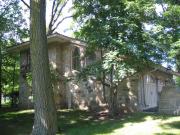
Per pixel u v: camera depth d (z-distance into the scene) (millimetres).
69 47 22156
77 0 18938
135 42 15312
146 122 14500
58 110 20766
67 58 22172
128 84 18953
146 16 15609
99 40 15578
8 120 17109
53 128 12422
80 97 21438
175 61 15133
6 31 22250
